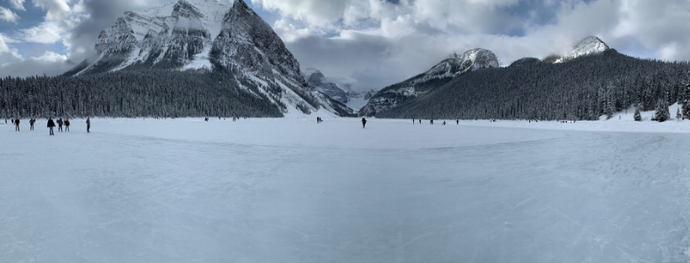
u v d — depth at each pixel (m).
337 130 35.22
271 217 5.48
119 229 4.85
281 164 11.18
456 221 5.28
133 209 5.84
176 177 8.81
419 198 6.66
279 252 4.16
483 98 150.62
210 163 11.36
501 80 176.25
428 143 19.50
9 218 5.26
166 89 118.25
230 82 185.75
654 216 5.38
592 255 3.99
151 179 8.52
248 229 4.93
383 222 5.25
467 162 11.76
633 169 10.08
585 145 18.25
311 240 4.54
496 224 5.12
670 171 9.66
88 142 18.94
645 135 27.25
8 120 63.94
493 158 12.87
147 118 86.31
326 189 7.45
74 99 84.62
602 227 4.93
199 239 4.54
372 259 3.97
